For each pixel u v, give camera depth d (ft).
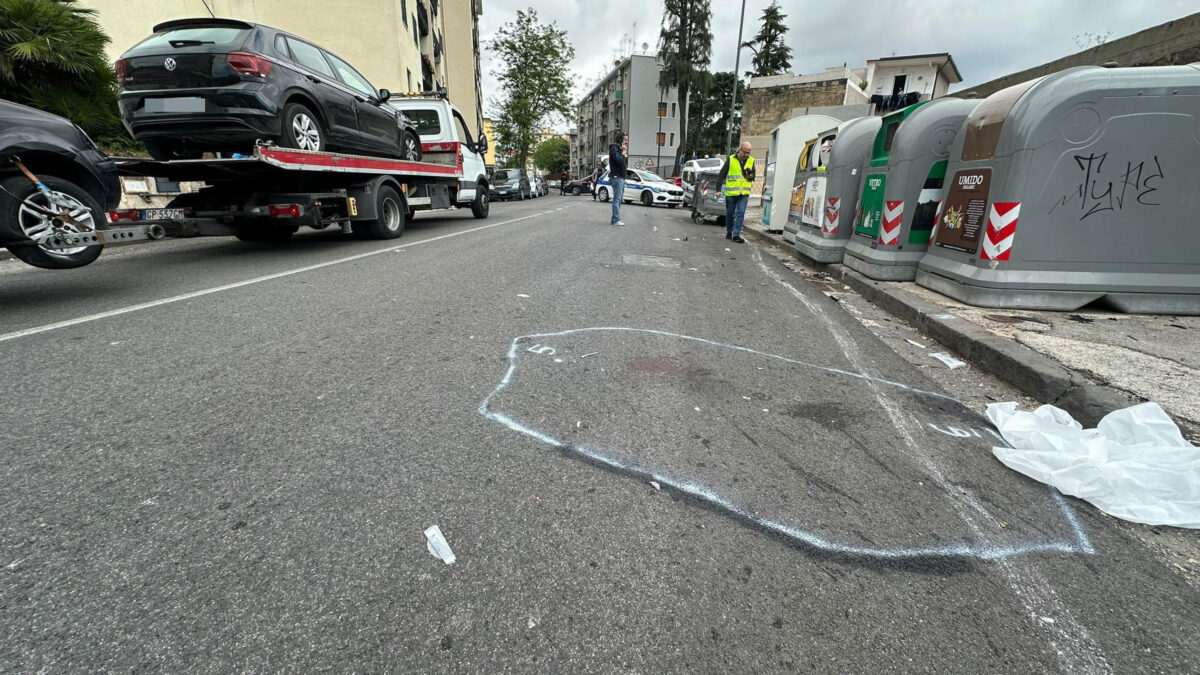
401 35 50.88
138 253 22.74
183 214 18.07
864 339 13.51
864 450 7.89
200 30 18.83
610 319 13.97
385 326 12.59
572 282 18.12
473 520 5.98
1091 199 13.88
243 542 5.49
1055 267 14.42
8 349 10.57
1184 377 9.70
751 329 13.91
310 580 5.07
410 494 6.37
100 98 27.37
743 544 5.83
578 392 9.37
